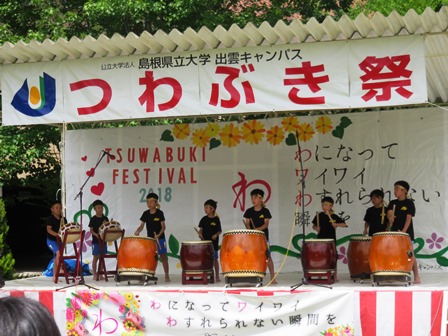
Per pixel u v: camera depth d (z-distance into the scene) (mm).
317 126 9836
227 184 10094
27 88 7914
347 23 6594
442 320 6277
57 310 7238
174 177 10281
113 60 7582
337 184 9742
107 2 11734
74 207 10562
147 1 11844
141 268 7906
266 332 6703
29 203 15109
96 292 7129
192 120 10859
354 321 6500
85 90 7688
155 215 8992
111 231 8617
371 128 9656
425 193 9375
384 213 8523
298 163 9867
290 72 7000
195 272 7980
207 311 6836
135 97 7492
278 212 9883
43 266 15742
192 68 7301
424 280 8094
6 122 7992
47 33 12578
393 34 6758
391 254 7098
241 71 7145
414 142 9453
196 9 12062
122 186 10445
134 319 7000
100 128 10555
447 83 9508
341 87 6859
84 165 10586
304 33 6863
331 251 7543
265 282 8242
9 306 1397
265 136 10000
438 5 11367
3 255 10094
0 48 7535
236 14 12594
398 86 6699
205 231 8750
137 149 10430
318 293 6574
